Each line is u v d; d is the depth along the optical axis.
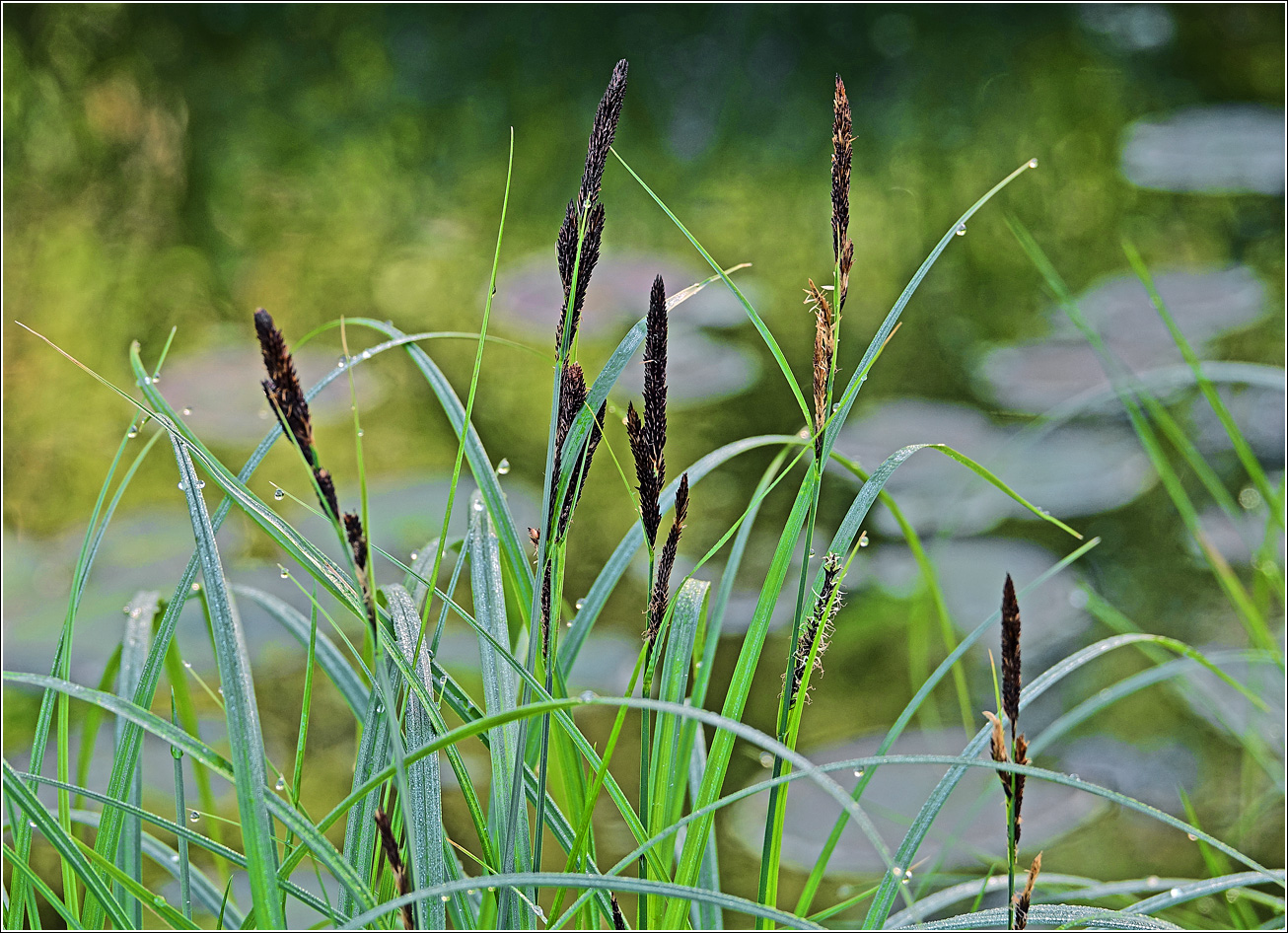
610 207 5.80
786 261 5.24
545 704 1.53
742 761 2.73
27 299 4.58
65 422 3.94
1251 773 2.62
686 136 6.38
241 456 3.71
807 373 4.29
